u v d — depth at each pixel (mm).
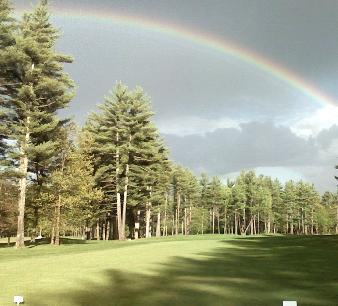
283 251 23812
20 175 35625
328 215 135375
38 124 36531
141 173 55000
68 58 38500
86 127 56719
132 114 55188
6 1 35031
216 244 30188
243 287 12227
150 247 27938
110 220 66688
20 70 36656
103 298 10758
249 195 116875
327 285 12414
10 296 10969
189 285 12641
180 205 110812
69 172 41406
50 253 27922
